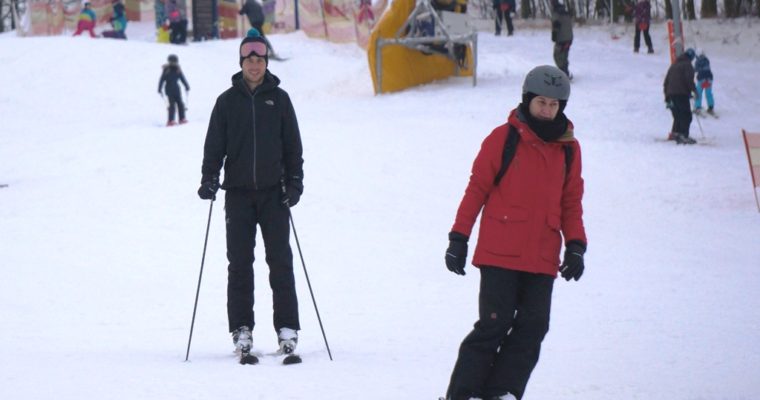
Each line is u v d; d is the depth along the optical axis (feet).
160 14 257.55
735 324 54.24
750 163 101.71
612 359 44.78
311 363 41.70
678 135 139.95
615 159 123.34
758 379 40.73
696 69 163.63
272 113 42.50
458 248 31.42
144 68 204.03
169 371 39.04
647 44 227.20
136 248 77.05
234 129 42.27
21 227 85.66
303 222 87.92
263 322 54.13
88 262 71.61
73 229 84.64
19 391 34.83
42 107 184.03
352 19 238.48
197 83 199.31
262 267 70.23
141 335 49.85
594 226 91.35
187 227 85.66
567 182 32.04
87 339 48.32
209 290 63.31
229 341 48.60
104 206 94.32
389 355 44.37
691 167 121.08
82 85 194.08
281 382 37.14
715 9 279.90
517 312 31.58
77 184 104.78
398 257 75.15
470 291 64.08
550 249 31.40
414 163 112.78
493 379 31.14
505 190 31.45
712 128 154.81
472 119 149.69
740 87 188.14
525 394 36.83
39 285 63.93
